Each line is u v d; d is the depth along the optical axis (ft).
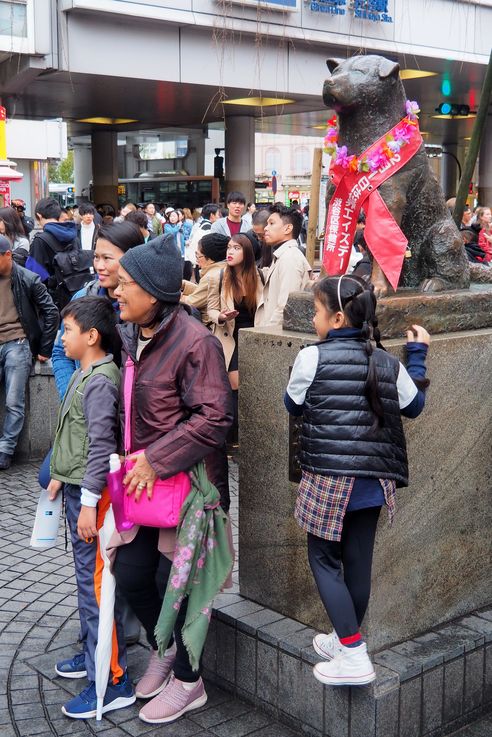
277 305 18.31
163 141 120.37
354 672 9.21
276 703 10.59
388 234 10.94
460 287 12.03
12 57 49.75
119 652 10.94
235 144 76.89
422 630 10.87
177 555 9.47
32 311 21.75
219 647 11.30
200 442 9.41
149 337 9.99
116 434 10.48
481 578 11.64
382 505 9.35
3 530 17.42
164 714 10.52
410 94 77.25
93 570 10.92
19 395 21.67
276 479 10.94
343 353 9.12
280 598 11.12
